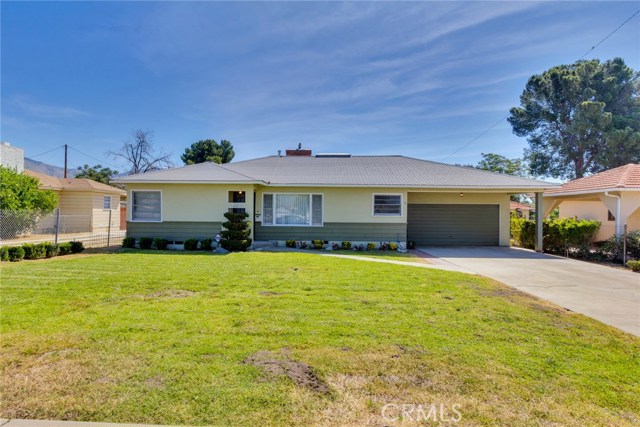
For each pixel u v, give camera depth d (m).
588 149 26.62
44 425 2.20
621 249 10.41
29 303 4.93
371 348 3.48
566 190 14.82
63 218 19.45
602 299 5.88
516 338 3.85
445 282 6.82
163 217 12.80
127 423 2.24
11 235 15.27
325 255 11.08
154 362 3.09
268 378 2.84
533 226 14.05
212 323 4.16
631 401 2.60
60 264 8.36
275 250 12.28
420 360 3.22
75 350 3.33
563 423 2.31
